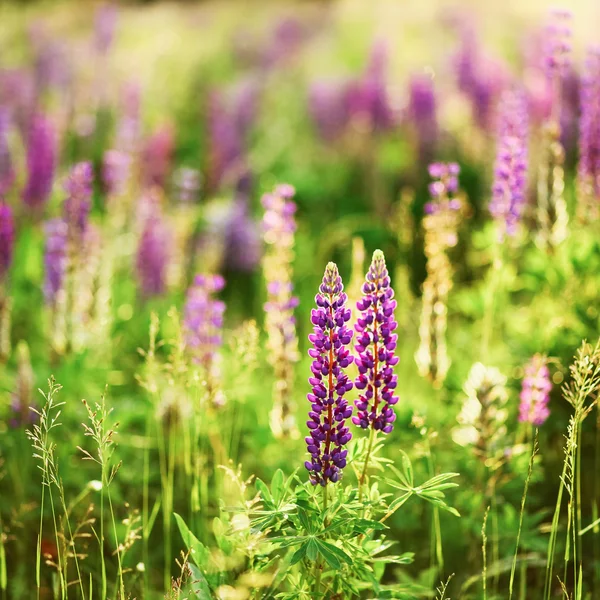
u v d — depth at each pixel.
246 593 5.37
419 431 7.64
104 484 5.67
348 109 18.17
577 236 9.24
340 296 5.00
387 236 13.81
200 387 7.08
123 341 11.08
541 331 8.57
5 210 9.05
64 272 9.13
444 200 7.74
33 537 7.63
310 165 18.38
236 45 26.77
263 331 11.85
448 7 26.69
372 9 30.53
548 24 8.70
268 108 22.08
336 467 5.10
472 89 15.54
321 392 5.04
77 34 27.25
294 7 33.59
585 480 7.85
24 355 7.95
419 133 15.60
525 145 8.17
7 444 7.96
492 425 7.00
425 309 7.72
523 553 7.10
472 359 9.31
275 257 7.72
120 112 17.05
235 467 8.13
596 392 7.66
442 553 7.36
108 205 13.04
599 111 8.75
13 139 14.28
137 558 7.35
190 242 13.05
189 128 19.73
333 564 4.77
